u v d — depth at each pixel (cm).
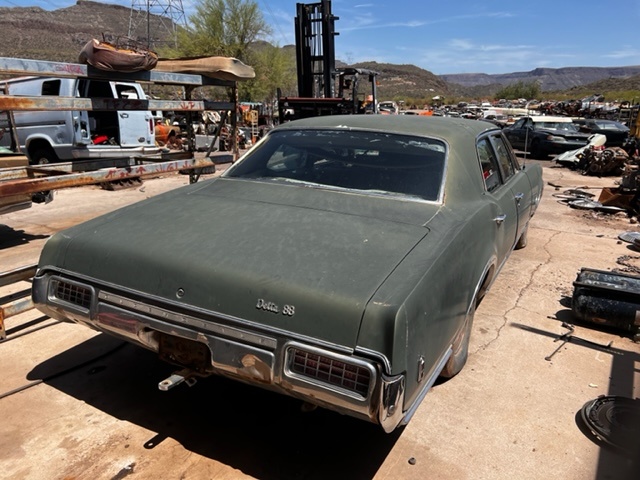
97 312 252
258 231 254
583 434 282
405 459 259
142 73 474
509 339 394
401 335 197
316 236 247
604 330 414
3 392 303
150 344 250
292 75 4166
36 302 272
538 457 263
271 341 209
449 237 257
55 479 237
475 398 313
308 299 205
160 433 272
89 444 261
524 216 488
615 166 1337
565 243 674
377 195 295
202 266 227
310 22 1425
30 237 650
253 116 2252
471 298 286
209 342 222
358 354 196
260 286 214
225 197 306
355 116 382
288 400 307
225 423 283
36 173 570
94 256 255
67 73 409
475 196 324
